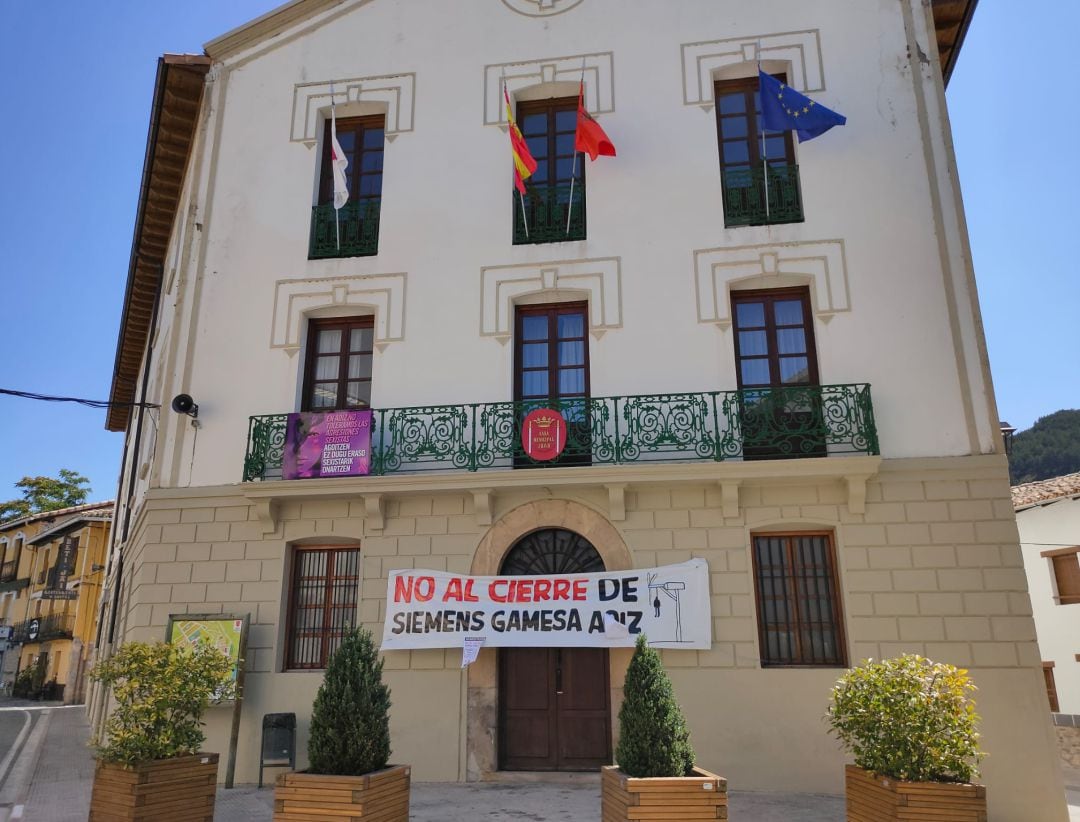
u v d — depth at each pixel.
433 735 10.39
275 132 13.19
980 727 9.56
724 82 12.60
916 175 11.55
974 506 10.23
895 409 10.73
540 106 12.99
